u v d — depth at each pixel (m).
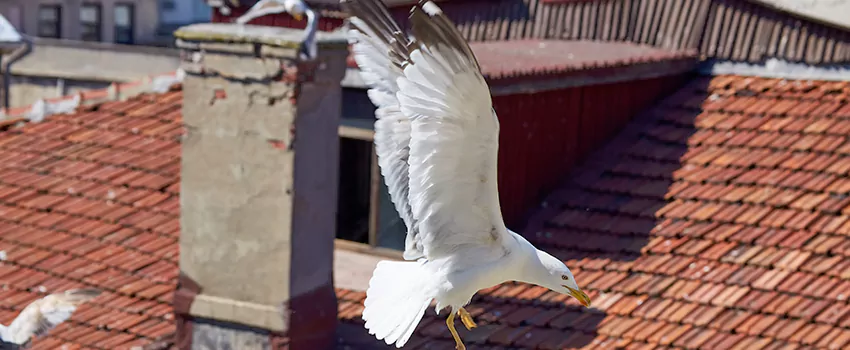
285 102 9.01
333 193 9.53
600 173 11.65
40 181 12.52
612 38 12.97
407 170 5.30
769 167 10.89
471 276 5.42
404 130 5.27
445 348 9.55
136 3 34.78
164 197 11.91
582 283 10.12
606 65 11.51
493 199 5.11
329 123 9.39
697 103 12.10
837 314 9.05
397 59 4.67
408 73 4.55
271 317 9.19
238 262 9.34
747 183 10.76
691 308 9.45
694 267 9.93
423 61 4.49
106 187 12.22
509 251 5.43
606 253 10.52
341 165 11.55
